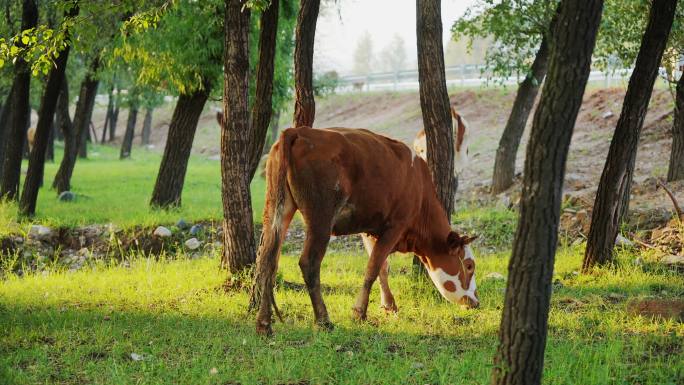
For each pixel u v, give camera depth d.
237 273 10.31
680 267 11.20
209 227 15.29
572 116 4.79
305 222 7.68
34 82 23.27
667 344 7.20
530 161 4.87
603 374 6.12
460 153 17.36
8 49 9.27
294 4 16.89
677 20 13.77
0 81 20.59
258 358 6.62
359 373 6.23
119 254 14.05
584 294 9.77
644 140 20.80
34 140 15.76
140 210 16.80
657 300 8.46
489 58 17.08
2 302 9.33
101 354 6.92
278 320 8.26
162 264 12.50
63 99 21.02
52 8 15.88
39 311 8.77
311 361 6.51
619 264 11.22
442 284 9.00
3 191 17.44
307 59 9.53
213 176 27.64
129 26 9.98
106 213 16.47
